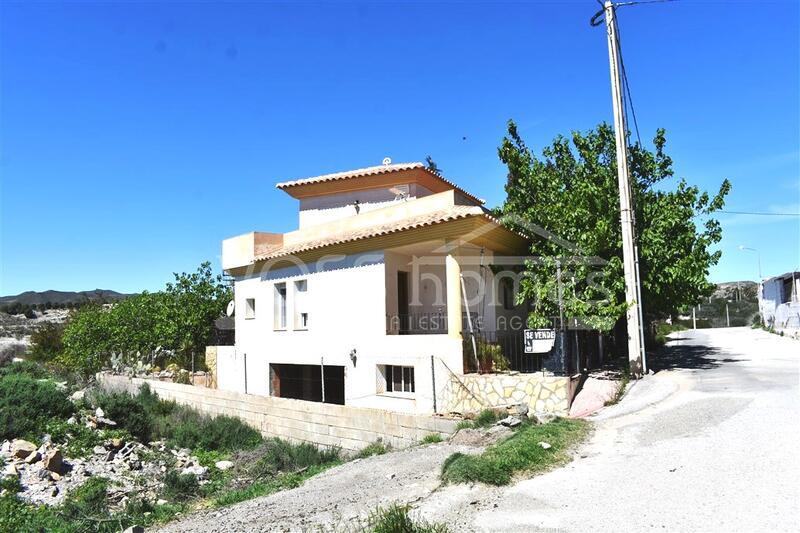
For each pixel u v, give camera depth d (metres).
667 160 15.30
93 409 16.91
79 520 9.27
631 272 12.75
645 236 13.62
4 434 13.52
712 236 13.73
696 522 5.00
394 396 14.02
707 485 5.84
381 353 14.34
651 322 21.47
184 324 24.39
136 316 26.03
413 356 13.57
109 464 13.35
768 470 6.08
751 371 12.61
